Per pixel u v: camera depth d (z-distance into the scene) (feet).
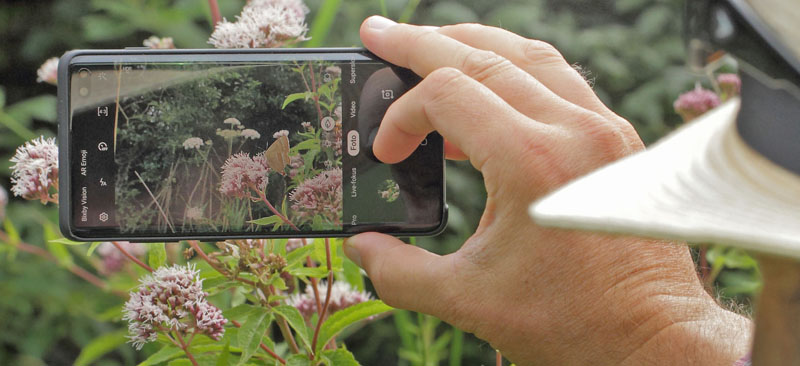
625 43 10.61
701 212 1.17
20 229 9.17
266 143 4.40
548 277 3.01
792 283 1.44
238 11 9.31
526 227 3.01
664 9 10.73
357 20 9.93
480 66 3.39
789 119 1.27
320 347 4.49
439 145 4.31
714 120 1.55
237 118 4.37
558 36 10.40
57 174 4.75
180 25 9.53
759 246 1.02
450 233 9.46
